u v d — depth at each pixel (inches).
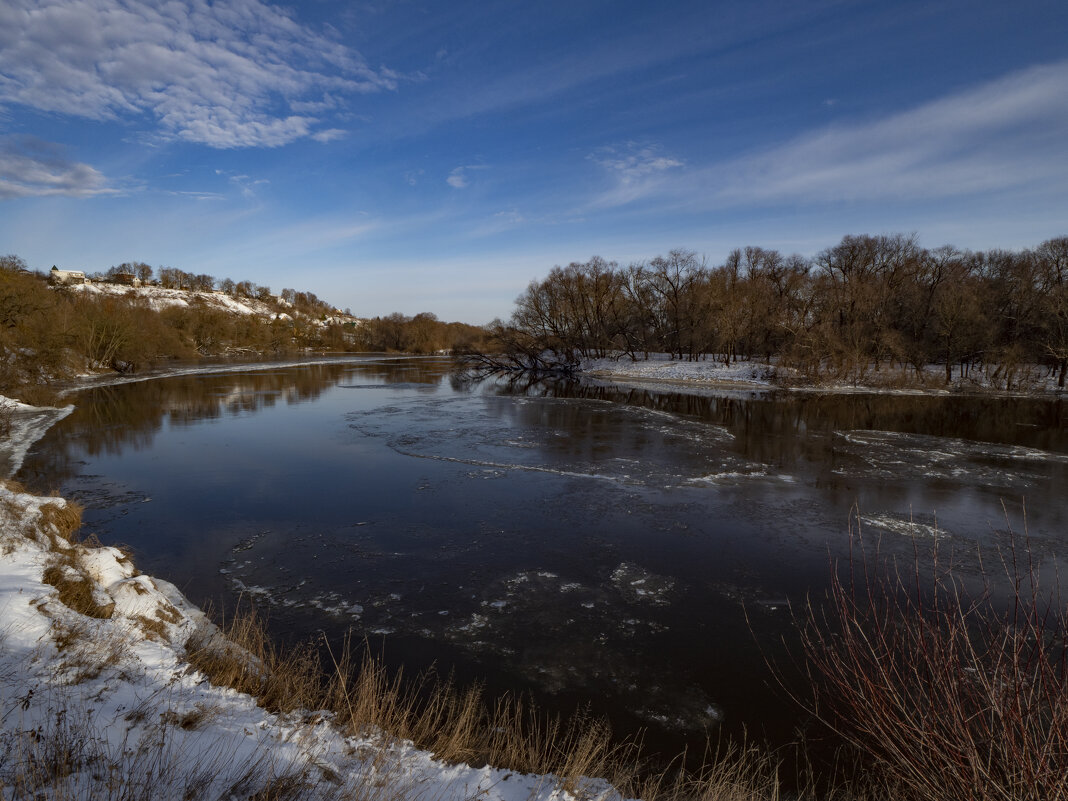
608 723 284.2
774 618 388.8
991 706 137.0
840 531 549.6
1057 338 1676.9
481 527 549.0
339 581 432.8
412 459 816.3
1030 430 1108.5
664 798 229.6
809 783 244.8
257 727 209.3
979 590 423.2
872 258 2178.9
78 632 247.4
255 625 360.5
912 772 153.0
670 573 457.1
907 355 1844.2
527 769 227.3
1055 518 587.8
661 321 2508.6
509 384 2030.0
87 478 693.3
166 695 218.5
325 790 169.0
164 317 3056.1
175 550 481.4
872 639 347.6
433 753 226.4
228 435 979.9
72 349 1983.3
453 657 339.3
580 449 892.0
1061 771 120.1
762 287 2111.2
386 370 2662.4
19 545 329.4
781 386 1841.8
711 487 690.2
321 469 754.2
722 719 290.0
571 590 426.6
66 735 163.5
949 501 643.5
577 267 2500.0
